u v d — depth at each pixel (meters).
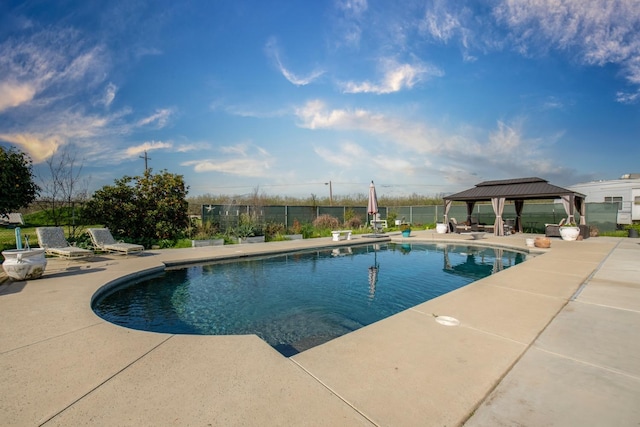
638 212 19.67
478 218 23.45
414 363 2.71
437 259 10.63
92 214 11.32
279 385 2.37
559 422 1.93
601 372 2.56
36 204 11.12
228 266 9.24
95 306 5.32
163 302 5.88
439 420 1.94
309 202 27.89
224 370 2.62
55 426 1.90
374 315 5.25
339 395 2.22
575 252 9.94
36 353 2.97
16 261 5.96
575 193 14.37
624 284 5.71
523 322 3.77
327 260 10.38
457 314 4.06
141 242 11.95
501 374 2.52
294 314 5.28
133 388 2.35
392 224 23.16
